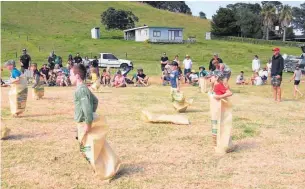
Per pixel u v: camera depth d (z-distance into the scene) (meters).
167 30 65.62
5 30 65.25
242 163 7.70
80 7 98.31
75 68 6.47
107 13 78.06
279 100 16.67
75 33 74.19
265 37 98.06
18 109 12.07
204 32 92.00
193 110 13.92
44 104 14.84
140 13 102.62
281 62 16.36
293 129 10.80
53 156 8.02
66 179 6.75
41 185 6.48
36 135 9.77
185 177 6.89
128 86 24.12
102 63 38.25
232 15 89.25
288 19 94.88
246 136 9.91
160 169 7.30
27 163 7.59
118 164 6.86
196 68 39.12
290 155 8.27
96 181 6.65
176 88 13.42
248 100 16.89
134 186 6.45
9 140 9.26
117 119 11.98
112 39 65.38
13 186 6.43
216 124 8.33
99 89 21.09
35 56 45.06
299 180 6.76
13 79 12.02
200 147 8.82
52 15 87.31
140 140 9.39
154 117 11.45
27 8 88.88
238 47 62.81
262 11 96.44
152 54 51.38
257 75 26.14
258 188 6.39
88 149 6.59
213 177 6.90
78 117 6.58
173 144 9.05
